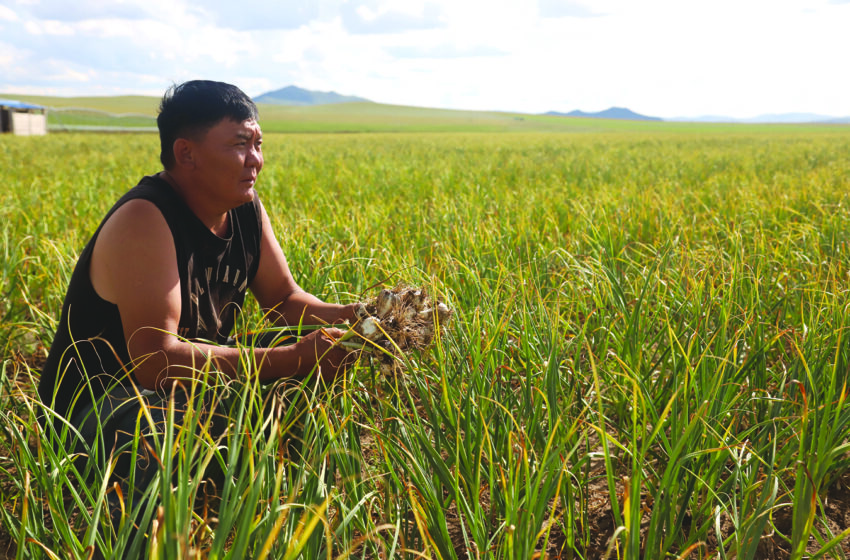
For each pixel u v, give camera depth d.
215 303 2.49
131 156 20.39
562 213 6.69
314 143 34.12
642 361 2.77
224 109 2.16
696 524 2.09
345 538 1.73
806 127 133.75
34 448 2.43
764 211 6.05
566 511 2.02
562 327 3.16
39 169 15.13
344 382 2.27
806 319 3.19
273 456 1.86
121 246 2.11
